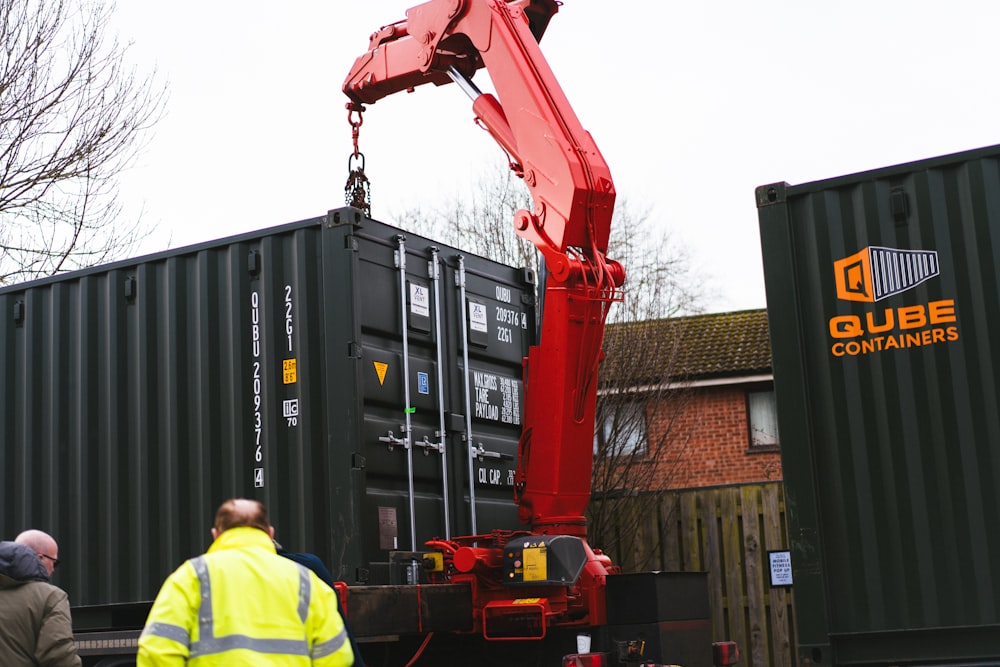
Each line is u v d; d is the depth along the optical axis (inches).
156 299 352.8
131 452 350.6
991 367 258.5
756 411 797.2
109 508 351.9
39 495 366.3
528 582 304.5
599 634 314.5
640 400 630.5
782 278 276.2
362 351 317.1
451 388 354.9
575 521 321.1
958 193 266.7
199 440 336.8
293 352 325.1
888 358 267.4
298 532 317.1
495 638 313.1
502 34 328.2
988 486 255.9
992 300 260.1
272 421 325.4
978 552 255.0
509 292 391.5
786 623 501.4
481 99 337.4
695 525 530.0
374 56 357.4
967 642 254.8
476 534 352.5
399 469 329.4
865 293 271.0
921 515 260.4
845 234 274.8
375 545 314.8
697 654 325.7
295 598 182.7
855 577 263.7
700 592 334.3
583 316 319.3
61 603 253.0
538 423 322.0
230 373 335.0
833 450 269.3
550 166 316.5
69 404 365.1
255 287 334.6
